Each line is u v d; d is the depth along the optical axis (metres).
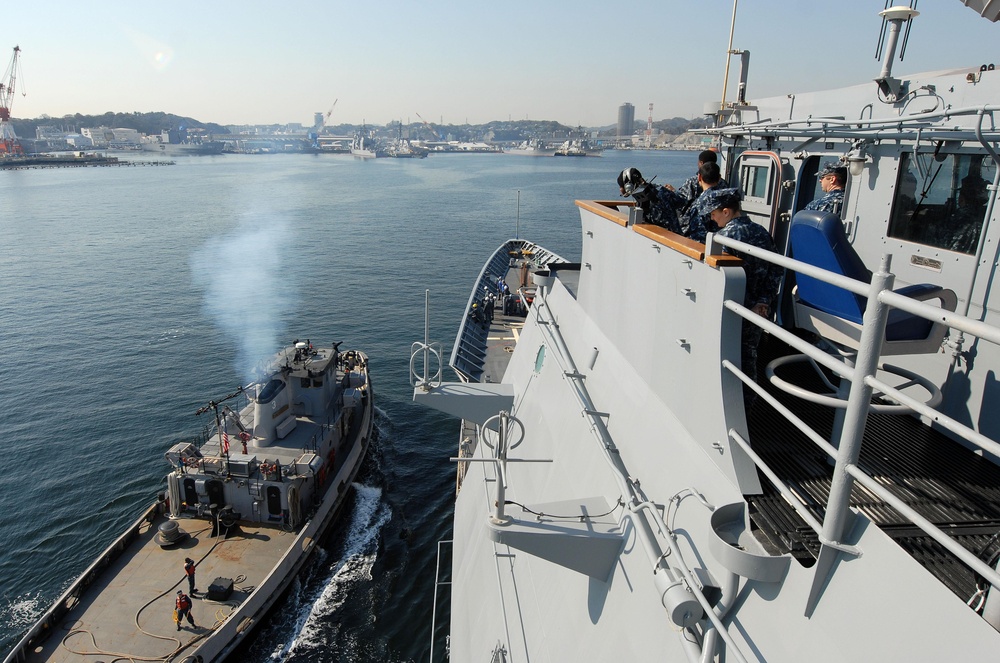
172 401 26.62
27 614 15.59
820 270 2.35
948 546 1.84
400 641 14.68
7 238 64.56
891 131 4.76
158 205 92.69
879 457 3.84
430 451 22.95
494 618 6.36
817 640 2.37
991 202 4.09
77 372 29.61
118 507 19.64
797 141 6.27
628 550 3.98
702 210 4.10
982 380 4.09
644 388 4.64
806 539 2.81
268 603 14.52
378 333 35.59
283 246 60.56
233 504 16.78
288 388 19.14
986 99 4.12
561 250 54.69
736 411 3.35
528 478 6.85
